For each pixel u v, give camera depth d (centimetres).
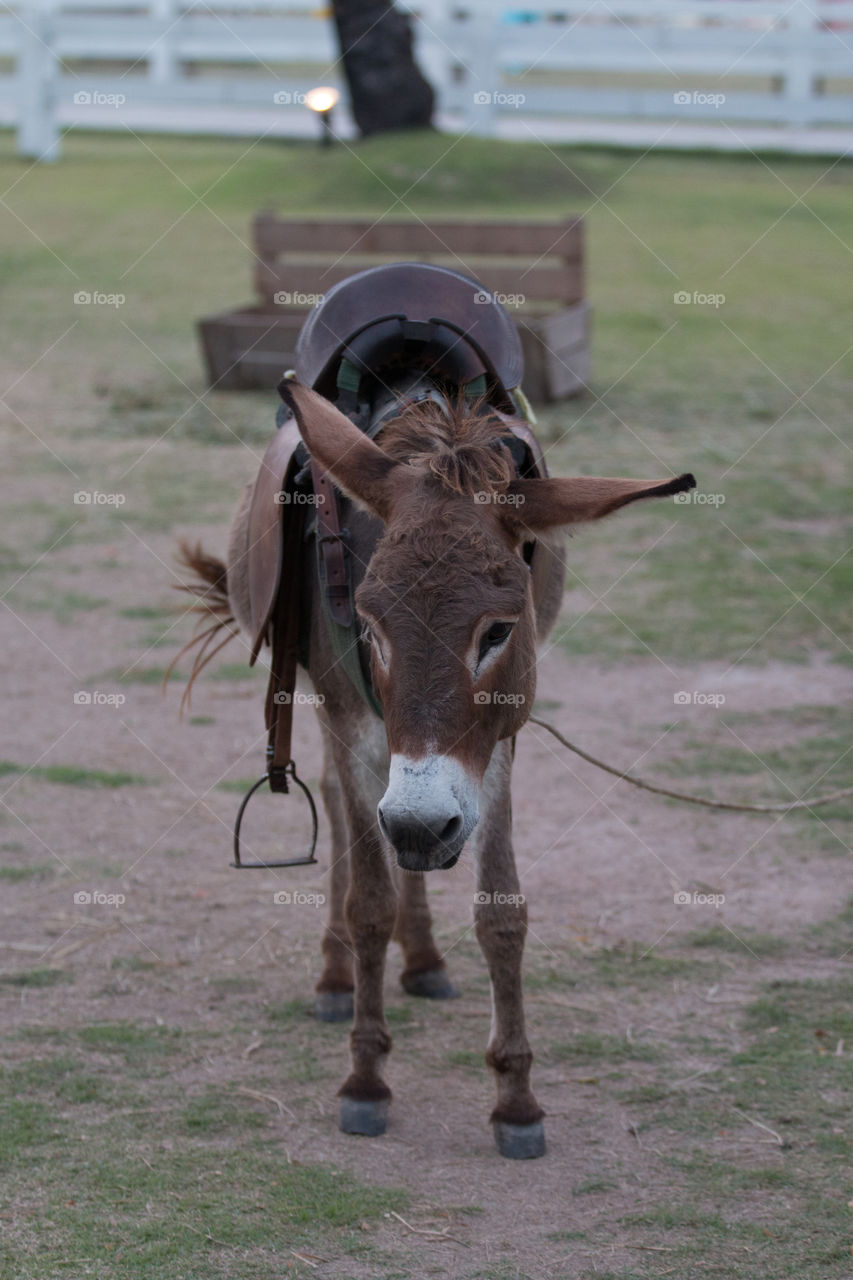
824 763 529
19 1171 304
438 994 389
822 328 1214
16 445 935
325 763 392
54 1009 375
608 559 761
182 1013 376
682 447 923
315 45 2177
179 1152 313
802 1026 366
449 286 354
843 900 434
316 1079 346
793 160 1870
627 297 1288
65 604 697
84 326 1225
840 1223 286
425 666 259
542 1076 346
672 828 485
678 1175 305
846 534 786
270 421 997
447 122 2019
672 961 400
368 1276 270
